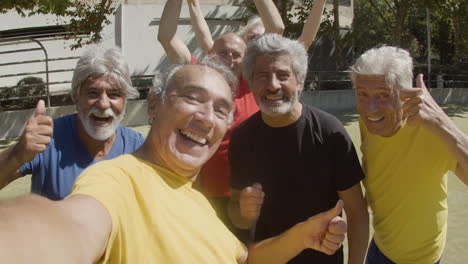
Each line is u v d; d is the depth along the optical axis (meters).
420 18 24.48
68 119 2.59
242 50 3.31
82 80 2.40
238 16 15.67
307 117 2.49
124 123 11.83
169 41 3.59
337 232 1.67
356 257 2.50
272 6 3.59
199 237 1.44
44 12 9.65
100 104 2.41
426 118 2.13
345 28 18.36
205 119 1.54
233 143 2.64
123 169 1.38
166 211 1.39
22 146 2.01
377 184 2.55
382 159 2.50
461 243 4.36
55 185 2.37
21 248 0.74
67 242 0.85
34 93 13.49
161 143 1.54
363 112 2.44
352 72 2.47
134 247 1.26
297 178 2.44
